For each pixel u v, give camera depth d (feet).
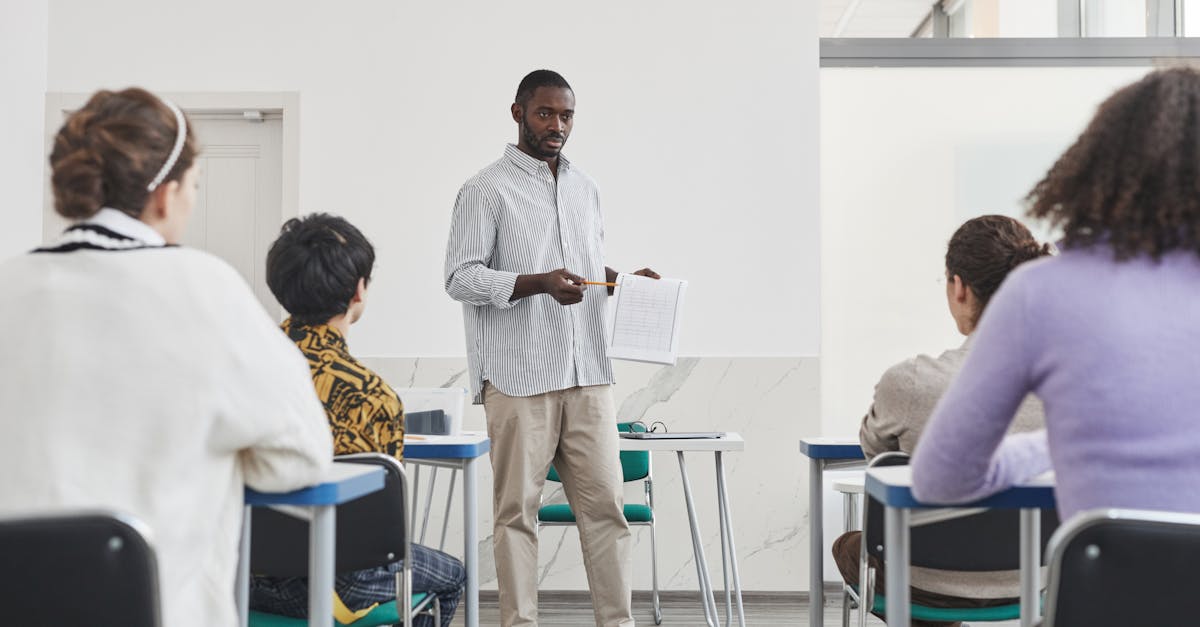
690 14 16.29
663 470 15.90
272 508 6.49
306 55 16.25
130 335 4.64
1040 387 4.30
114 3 16.22
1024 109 16.46
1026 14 16.53
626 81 16.25
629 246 16.15
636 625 14.28
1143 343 4.08
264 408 4.78
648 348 10.21
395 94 16.21
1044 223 4.58
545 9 16.28
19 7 15.61
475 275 10.21
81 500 4.49
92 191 4.76
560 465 10.74
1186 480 4.01
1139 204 4.19
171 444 4.62
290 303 7.33
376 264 16.12
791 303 16.07
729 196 16.17
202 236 16.47
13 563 4.14
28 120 15.83
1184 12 16.33
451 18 16.28
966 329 7.14
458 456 8.96
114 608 4.21
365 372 7.27
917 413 6.96
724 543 12.73
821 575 8.74
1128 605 3.99
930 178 16.48
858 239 16.46
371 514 6.71
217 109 16.25
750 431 15.96
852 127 16.53
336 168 16.17
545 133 10.57
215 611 4.78
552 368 10.34
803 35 16.26
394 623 7.61
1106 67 16.40
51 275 4.70
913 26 16.53
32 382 4.58
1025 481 4.90
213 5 16.26
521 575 10.25
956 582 7.32
